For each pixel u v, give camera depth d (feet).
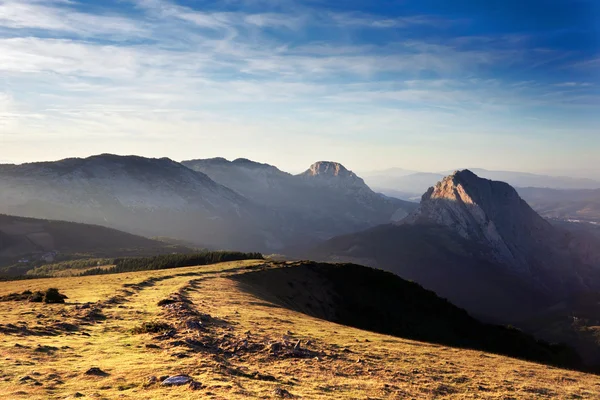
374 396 71.51
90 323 118.32
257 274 336.29
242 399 57.16
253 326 128.98
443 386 85.66
